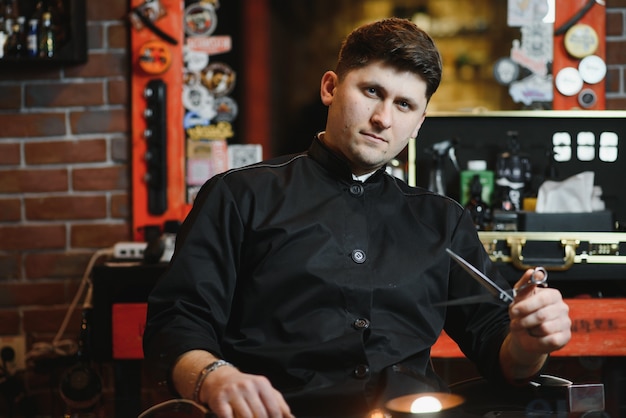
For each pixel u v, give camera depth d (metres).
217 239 1.58
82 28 3.29
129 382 2.95
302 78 3.35
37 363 3.16
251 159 3.35
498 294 1.39
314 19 3.33
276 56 3.35
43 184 3.39
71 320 3.39
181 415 1.22
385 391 1.50
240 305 1.58
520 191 3.13
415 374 1.54
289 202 1.62
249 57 3.34
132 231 3.38
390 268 1.62
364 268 1.60
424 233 1.68
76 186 3.39
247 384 1.27
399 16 3.32
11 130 3.38
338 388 1.51
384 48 1.53
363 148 1.56
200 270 1.55
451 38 3.30
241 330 1.56
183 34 3.34
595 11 3.29
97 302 2.91
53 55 3.23
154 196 3.34
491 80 3.31
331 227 1.61
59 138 3.38
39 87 3.37
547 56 3.30
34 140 3.38
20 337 3.38
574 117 3.12
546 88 3.31
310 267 1.57
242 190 1.62
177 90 3.34
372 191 1.68
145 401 1.86
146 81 3.34
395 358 1.56
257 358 1.53
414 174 3.05
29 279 3.40
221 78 3.34
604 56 3.30
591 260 2.88
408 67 1.53
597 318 2.87
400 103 1.55
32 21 3.23
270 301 1.56
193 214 1.61
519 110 3.31
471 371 3.23
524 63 3.30
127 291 3.06
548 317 1.40
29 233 3.39
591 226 2.92
